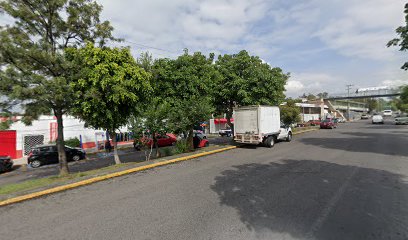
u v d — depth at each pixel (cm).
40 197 583
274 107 1538
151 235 370
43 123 2139
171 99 1291
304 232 364
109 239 363
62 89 794
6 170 1463
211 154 1211
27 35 823
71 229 403
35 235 387
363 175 693
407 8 1118
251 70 1595
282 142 1716
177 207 484
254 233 365
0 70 750
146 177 754
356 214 424
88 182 699
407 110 5400
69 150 1683
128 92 984
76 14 907
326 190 564
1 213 486
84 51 914
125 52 1033
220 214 441
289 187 596
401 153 1060
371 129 2669
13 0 808
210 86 1470
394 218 404
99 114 991
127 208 489
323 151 1193
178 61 1323
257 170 802
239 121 1504
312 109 5416
